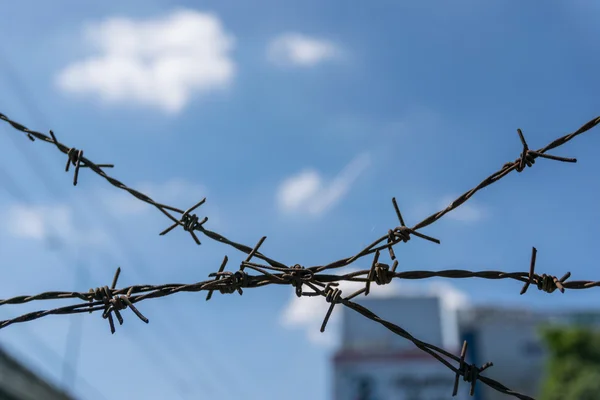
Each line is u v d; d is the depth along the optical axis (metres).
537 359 35.66
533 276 2.96
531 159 2.95
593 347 19.02
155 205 3.29
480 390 35.22
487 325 36.62
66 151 3.39
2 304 3.27
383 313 34.50
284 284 3.14
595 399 18.22
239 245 3.23
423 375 33.28
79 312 3.24
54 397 16.34
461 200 2.99
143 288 3.24
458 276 3.00
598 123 2.89
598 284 2.89
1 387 13.80
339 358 33.78
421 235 3.01
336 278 3.11
